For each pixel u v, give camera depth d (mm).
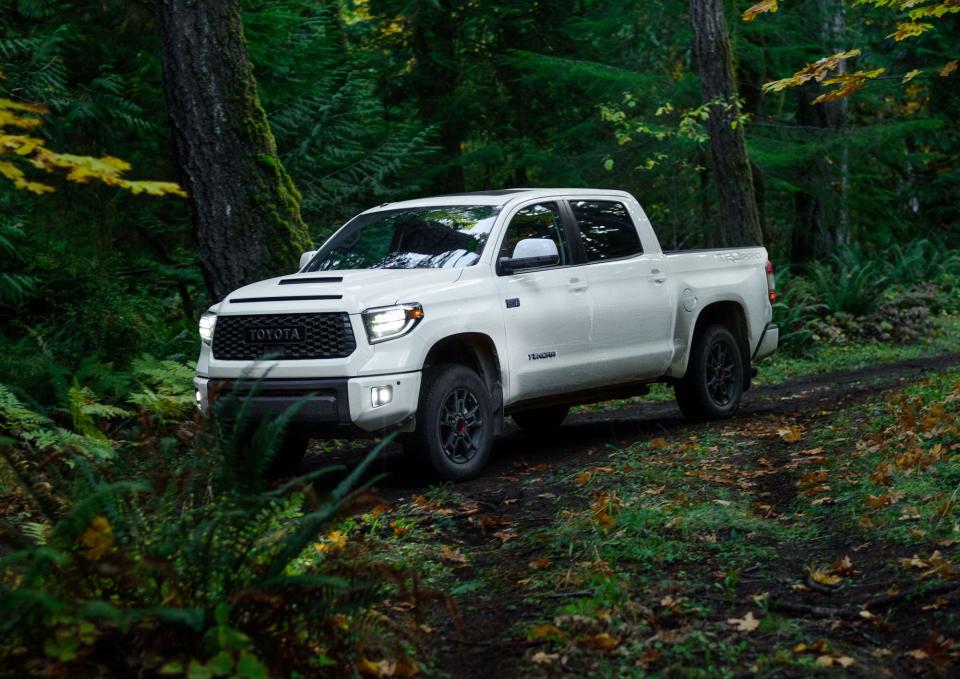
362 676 3725
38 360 9367
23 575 3660
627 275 8641
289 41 13758
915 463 6098
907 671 3676
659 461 7320
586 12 20750
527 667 3828
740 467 7008
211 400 4176
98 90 11234
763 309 10125
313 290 7031
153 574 3396
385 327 6852
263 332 6996
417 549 5500
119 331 10141
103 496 3471
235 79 9555
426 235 7965
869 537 5059
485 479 7383
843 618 4148
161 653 3246
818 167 20031
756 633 4012
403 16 19359
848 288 16844
